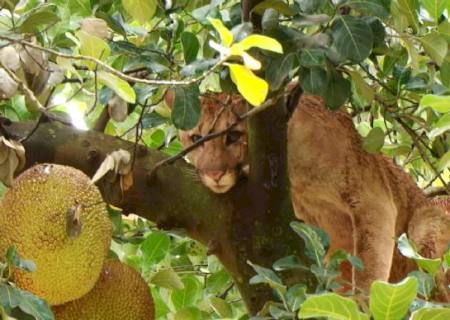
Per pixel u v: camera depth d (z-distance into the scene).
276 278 8.23
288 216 9.62
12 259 7.44
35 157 9.52
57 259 7.93
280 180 9.59
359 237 12.30
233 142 11.30
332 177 12.31
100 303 8.38
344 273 12.33
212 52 9.97
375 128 10.47
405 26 9.46
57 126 9.66
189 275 11.99
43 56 8.61
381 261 12.20
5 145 8.34
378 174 12.61
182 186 9.71
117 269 8.55
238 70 6.57
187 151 9.55
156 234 11.11
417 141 10.98
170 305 11.23
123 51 9.45
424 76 10.84
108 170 8.64
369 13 9.07
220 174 9.55
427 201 13.27
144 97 9.16
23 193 8.05
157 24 10.30
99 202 8.20
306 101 12.43
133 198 9.66
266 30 8.70
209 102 11.47
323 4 8.81
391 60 10.47
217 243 9.70
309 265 9.52
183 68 8.73
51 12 9.20
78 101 11.17
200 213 9.70
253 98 6.63
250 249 9.59
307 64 8.61
